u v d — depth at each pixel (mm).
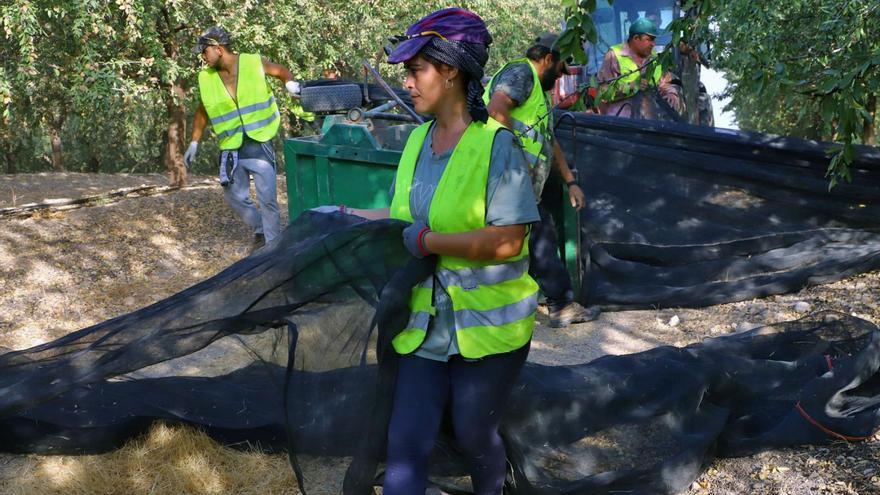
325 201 6125
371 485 2816
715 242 6402
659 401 3748
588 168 6434
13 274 6969
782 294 5816
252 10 10773
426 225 2633
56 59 10672
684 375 3779
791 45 4570
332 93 6551
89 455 3711
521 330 2645
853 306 5406
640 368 3865
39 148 29391
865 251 6059
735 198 6465
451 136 2645
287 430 3014
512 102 4672
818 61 3443
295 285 3051
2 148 27531
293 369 3041
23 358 3480
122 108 13836
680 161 6383
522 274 2672
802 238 6281
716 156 6422
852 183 6363
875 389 4039
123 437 3717
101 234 8148
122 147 28266
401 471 2562
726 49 4621
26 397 3332
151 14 9727
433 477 3182
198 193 10016
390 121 6914
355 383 2910
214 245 7957
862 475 3273
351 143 5910
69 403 3797
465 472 3174
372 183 5898
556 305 5562
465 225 2568
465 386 2645
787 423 3623
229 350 4621
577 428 3639
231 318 3225
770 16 4527
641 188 6418
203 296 3283
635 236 6359
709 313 5664
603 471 3471
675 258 6277
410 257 2824
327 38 12117
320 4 11992
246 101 6969
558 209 5723
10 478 3553
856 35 3408
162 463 3586
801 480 3332
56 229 8195
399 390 2656
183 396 3865
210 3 9953
